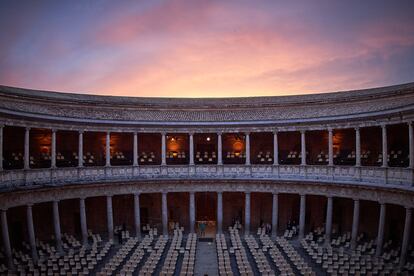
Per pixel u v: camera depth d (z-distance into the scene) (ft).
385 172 130.82
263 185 162.20
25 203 131.03
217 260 136.87
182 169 167.12
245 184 164.14
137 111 173.58
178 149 188.24
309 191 153.99
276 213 160.56
